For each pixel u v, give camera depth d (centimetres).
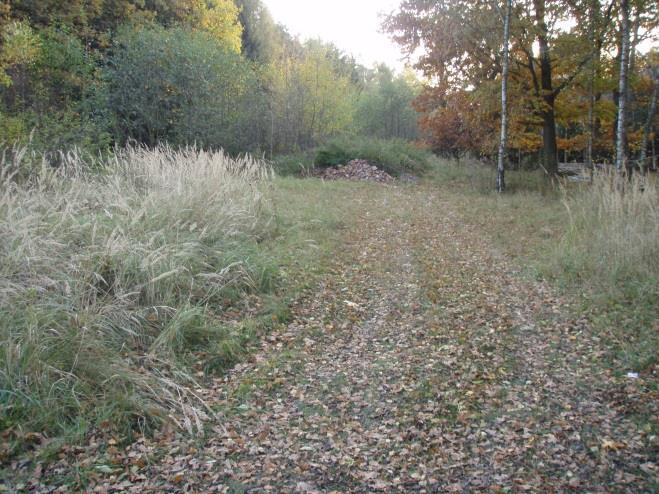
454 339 598
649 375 491
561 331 605
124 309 553
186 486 364
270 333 622
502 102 1655
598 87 1798
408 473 376
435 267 871
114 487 362
